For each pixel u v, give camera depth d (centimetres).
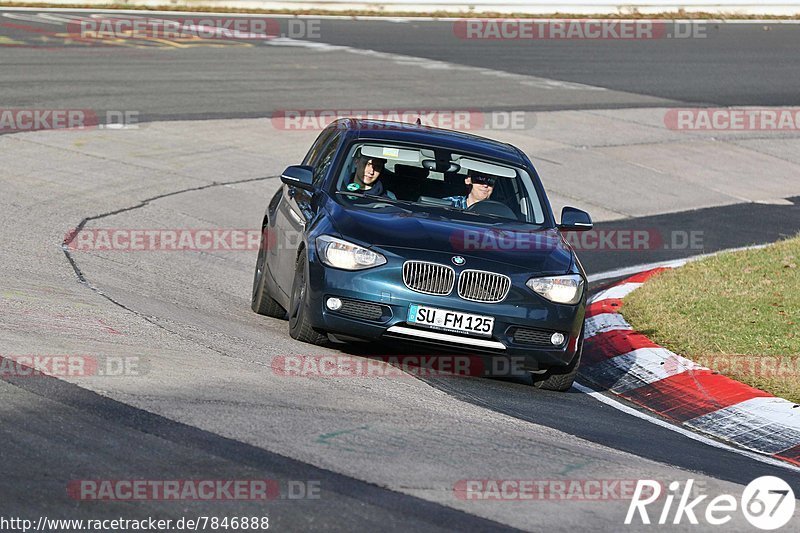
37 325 2712
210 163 5750
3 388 2177
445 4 12500
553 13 12825
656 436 2661
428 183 3162
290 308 3048
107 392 2228
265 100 7338
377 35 10700
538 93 8456
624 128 7631
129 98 6981
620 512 1953
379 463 2025
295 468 1941
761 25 13375
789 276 4356
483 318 2781
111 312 3009
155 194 5069
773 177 6956
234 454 1973
